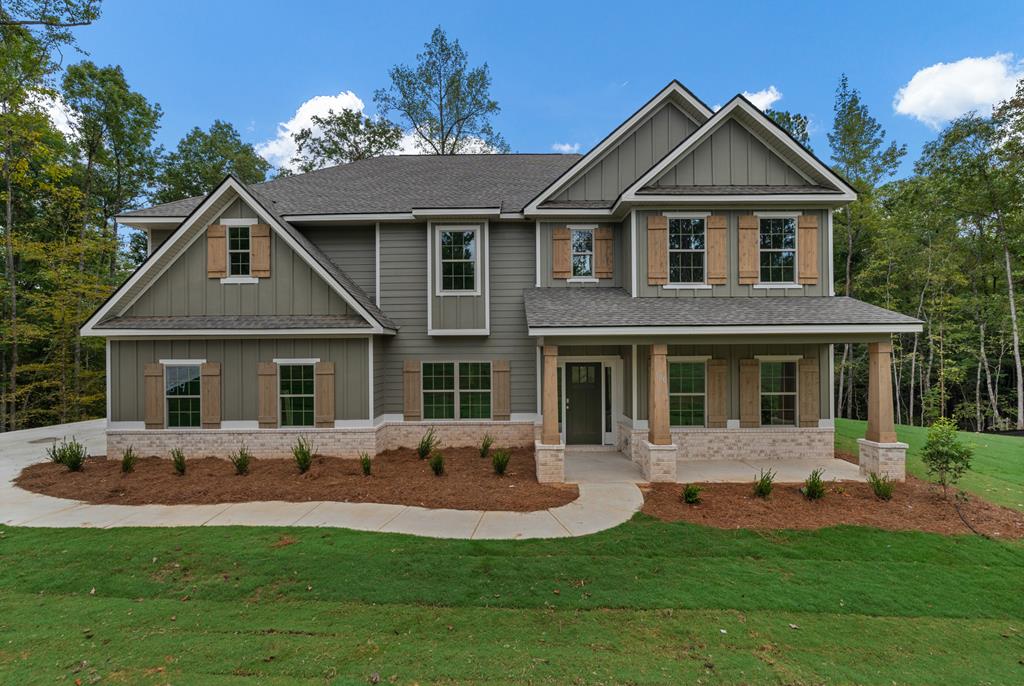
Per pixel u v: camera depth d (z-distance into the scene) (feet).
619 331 33.94
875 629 17.02
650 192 39.29
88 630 16.39
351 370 40.60
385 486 32.55
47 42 41.32
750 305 38.11
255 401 40.70
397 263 44.98
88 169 81.10
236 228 41.57
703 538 24.23
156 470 36.52
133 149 87.35
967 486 33.04
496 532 24.97
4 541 23.63
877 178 92.12
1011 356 84.43
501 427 44.50
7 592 19.07
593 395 45.19
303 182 52.54
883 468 33.42
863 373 96.89
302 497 30.48
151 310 41.22
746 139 40.70
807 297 40.11
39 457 41.50
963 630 17.15
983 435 55.11
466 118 90.79
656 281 40.57
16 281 77.71
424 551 22.53
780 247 40.96
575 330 33.96
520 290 44.86
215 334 39.24
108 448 40.14
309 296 41.22
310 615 17.40
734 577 20.44
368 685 13.65
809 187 40.32
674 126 44.39
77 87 76.54
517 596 18.76
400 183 51.96
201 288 41.34
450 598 18.57
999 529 25.45
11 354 79.25
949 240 82.53
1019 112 65.82
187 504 29.35
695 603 18.38
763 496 30.14
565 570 20.86
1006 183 69.82
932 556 22.56
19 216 80.12
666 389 34.81
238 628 16.57
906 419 98.37
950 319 85.71
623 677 14.11
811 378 40.81
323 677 13.99
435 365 45.01
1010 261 77.05
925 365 90.38
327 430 40.34
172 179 99.81
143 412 40.42
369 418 40.60
